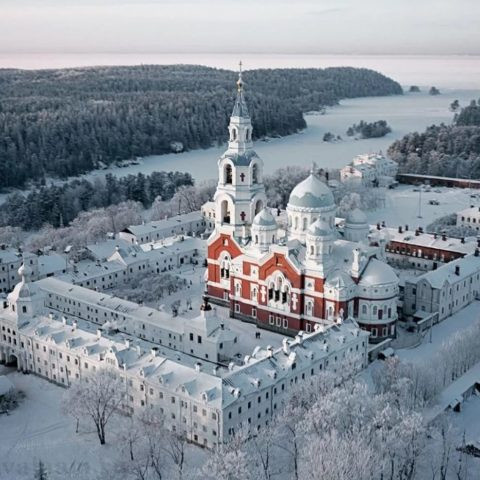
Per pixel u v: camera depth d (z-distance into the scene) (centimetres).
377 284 18550
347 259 19488
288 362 15300
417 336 19288
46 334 16900
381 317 18762
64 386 16562
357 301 18862
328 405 12188
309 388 13675
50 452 13900
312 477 11019
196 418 13925
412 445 11969
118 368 15175
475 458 13412
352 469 10925
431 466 12962
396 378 14850
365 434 11825
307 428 12006
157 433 13050
